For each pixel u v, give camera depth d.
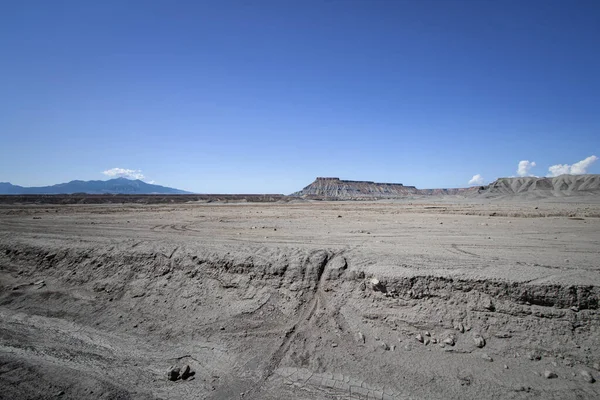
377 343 6.87
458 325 6.75
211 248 10.54
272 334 7.41
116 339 7.74
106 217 24.20
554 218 21.14
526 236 13.45
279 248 10.21
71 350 7.38
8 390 5.98
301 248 10.23
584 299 6.28
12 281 11.05
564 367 5.73
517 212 24.47
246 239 12.86
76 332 8.14
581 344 5.93
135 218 23.53
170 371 6.30
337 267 8.72
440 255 9.41
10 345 7.65
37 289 10.38
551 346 6.03
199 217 24.73
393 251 10.02
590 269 7.50
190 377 6.33
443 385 5.73
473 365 6.05
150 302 9.11
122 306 9.12
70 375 6.46
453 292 7.16
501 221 19.64
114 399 5.73
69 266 11.10
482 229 15.84
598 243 11.55
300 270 8.90
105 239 12.59
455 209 32.28
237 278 9.18
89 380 6.29
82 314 8.95
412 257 9.15
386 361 6.41
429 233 14.59
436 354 6.40
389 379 5.97
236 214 28.62
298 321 7.73
